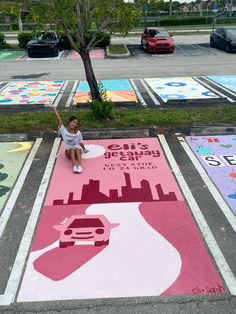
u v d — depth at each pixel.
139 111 11.62
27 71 20.67
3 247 5.38
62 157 8.40
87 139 9.41
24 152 8.73
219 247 5.27
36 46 26.11
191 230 5.67
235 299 4.34
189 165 7.89
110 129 9.84
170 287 4.54
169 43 26.92
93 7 9.84
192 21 52.06
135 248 5.27
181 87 15.44
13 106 12.70
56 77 18.53
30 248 5.34
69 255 5.16
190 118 10.73
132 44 32.91
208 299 4.35
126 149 8.78
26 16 10.12
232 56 24.67
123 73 19.30
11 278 4.76
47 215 6.16
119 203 6.45
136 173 7.56
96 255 5.14
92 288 4.56
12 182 7.30
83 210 6.27
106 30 10.22
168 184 7.09
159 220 5.94
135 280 4.67
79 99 13.65
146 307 4.26
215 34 28.86
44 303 4.35
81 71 20.08
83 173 7.60
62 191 6.91
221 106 12.25
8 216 6.16
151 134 9.65
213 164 7.92
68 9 9.48
